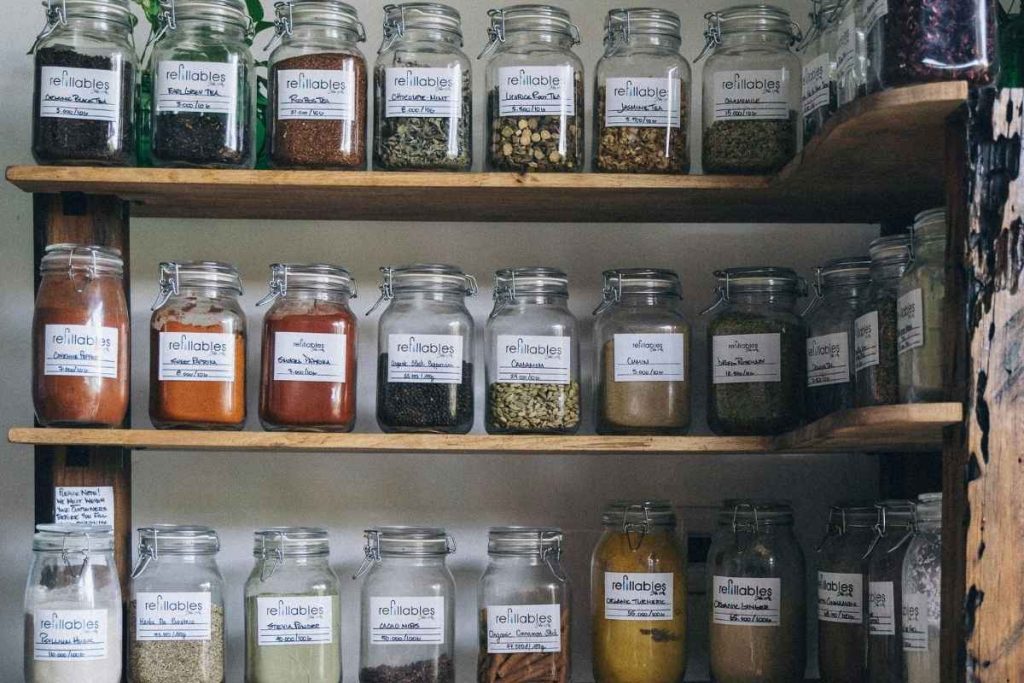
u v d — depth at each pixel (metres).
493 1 2.00
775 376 1.75
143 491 1.91
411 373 1.72
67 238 1.78
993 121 1.26
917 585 1.48
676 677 1.76
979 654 1.23
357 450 1.74
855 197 1.76
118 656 1.68
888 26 1.33
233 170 1.66
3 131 1.93
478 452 1.83
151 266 1.94
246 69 1.72
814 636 1.94
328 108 1.68
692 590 1.92
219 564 1.91
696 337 1.96
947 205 1.32
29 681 1.64
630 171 1.71
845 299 1.75
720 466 1.95
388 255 1.96
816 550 1.94
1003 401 1.25
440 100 1.70
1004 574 1.24
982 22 1.31
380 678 1.72
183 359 1.69
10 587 1.88
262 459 1.92
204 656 1.70
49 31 1.69
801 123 1.74
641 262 1.97
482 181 1.67
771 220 1.94
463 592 1.92
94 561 1.67
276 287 1.74
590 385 1.95
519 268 1.77
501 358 1.73
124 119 1.69
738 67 1.71
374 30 1.98
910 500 1.69
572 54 1.75
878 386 1.54
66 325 1.66
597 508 1.94
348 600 1.92
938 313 1.38
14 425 1.90
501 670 1.73
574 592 1.92
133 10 1.99
